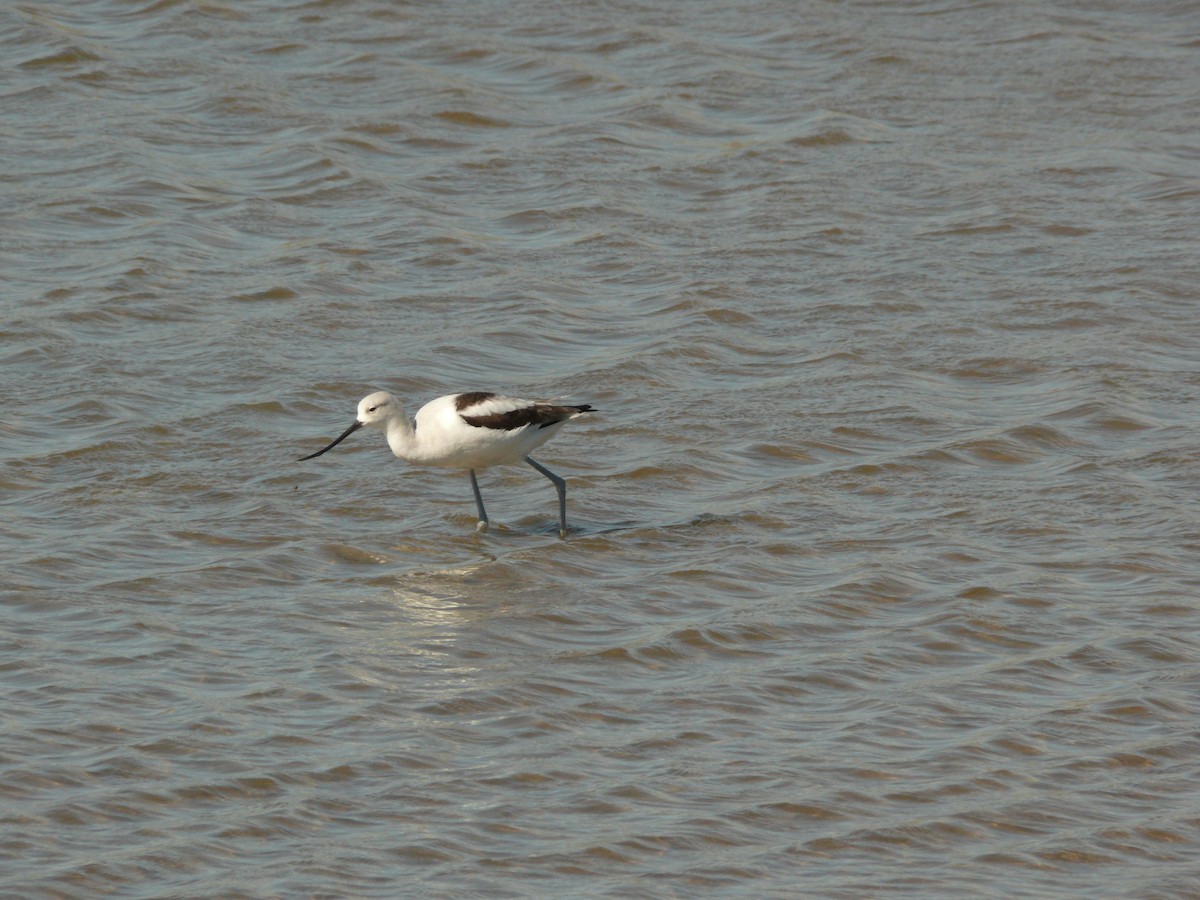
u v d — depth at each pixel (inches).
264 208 858.8
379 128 952.9
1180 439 649.0
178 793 414.6
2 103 957.8
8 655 478.3
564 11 1115.3
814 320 759.7
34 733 436.1
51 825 398.3
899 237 848.9
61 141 915.4
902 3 1147.9
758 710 467.8
